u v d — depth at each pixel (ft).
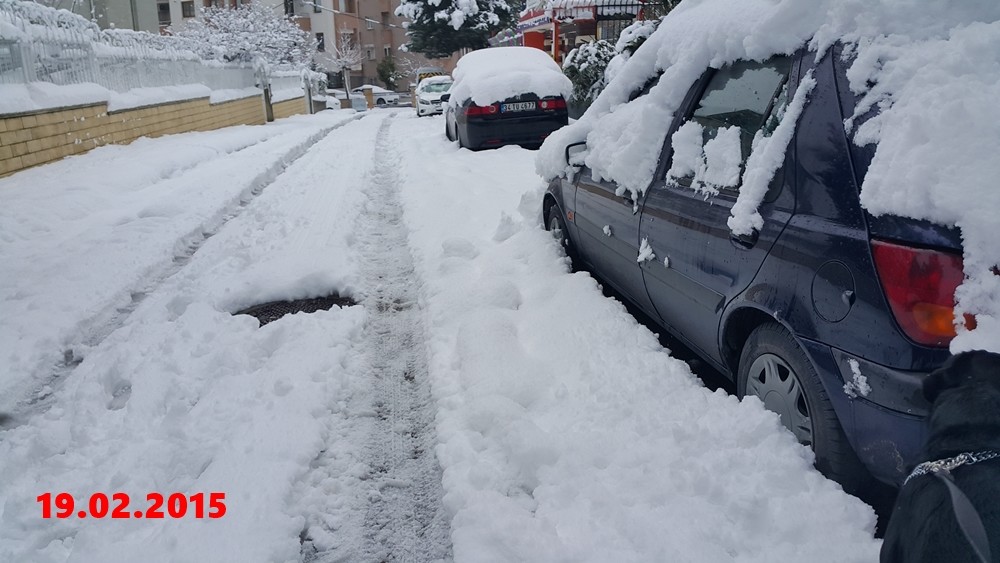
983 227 6.84
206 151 41.01
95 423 11.70
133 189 30.45
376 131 64.39
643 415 10.57
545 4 75.51
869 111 8.30
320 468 10.55
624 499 8.91
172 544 8.68
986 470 5.51
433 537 9.21
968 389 6.09
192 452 10.63
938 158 7.30
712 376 13.32
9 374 13.33
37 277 18.61
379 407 12.39
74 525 9.18
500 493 9.47
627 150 13.58
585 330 13.66
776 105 10.09
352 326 15.10
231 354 13.64
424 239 21.77
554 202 19.33
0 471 10.25
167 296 17.79
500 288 16.10
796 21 10.06
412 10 164.76
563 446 10.09
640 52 15.48
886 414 7.66
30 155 32.01
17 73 32.35
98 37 40.91
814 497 8.38
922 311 7.25
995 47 7.61
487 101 38.78
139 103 43.70
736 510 8.40
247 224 24.98
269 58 94.79
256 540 8.72
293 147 45.60
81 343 15.38
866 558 7.59
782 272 9.12
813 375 8.72
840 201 8.40
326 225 23.82
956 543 5.31
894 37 8.43
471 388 11.90
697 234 11.12
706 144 11.77
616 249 14.48
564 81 40.27
